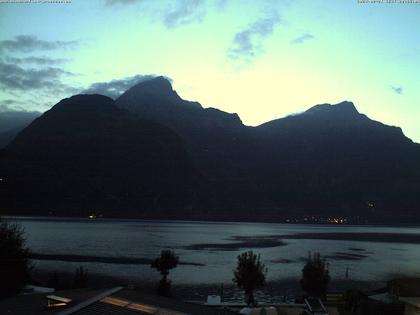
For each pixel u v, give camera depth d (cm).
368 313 4891
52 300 2441
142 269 12000
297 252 18912
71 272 10950
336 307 5322
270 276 11344
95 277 10369
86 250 17188
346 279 11444
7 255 4469
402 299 4997
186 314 2458
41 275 10262
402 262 16050
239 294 8450
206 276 11062
